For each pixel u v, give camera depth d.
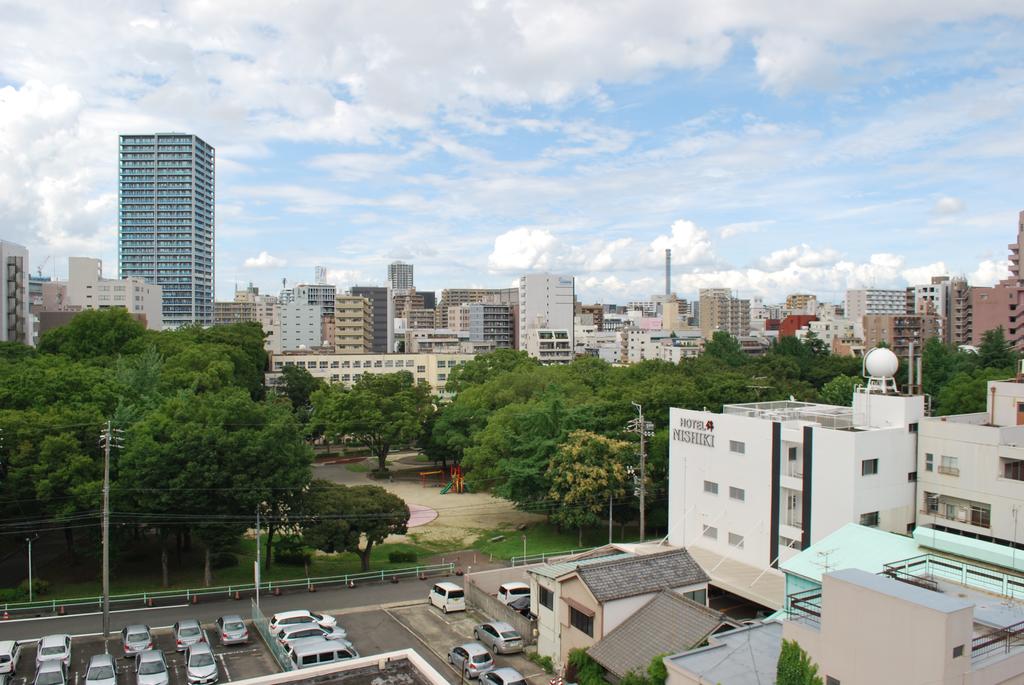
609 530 60.78
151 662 34.25
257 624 41.50
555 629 36.59
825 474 42.12
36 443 47.69
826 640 21.16
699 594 36.09
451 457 94.88
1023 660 20.00
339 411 91.94
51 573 50.75
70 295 188.38
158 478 46.69
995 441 40.09
